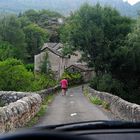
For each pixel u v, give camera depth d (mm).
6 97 27609
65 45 70562
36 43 126625
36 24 153125
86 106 26359
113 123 2982
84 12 66938
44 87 43812
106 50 63156
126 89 59094
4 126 11969
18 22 106500
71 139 2082
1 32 103312
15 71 35281
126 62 60875
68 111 22359
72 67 95938
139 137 2590
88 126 2861
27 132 2100
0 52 52281
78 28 66750
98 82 56719
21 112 15078
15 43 103812
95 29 64812
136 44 59812
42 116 19828
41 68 81375
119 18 66750
